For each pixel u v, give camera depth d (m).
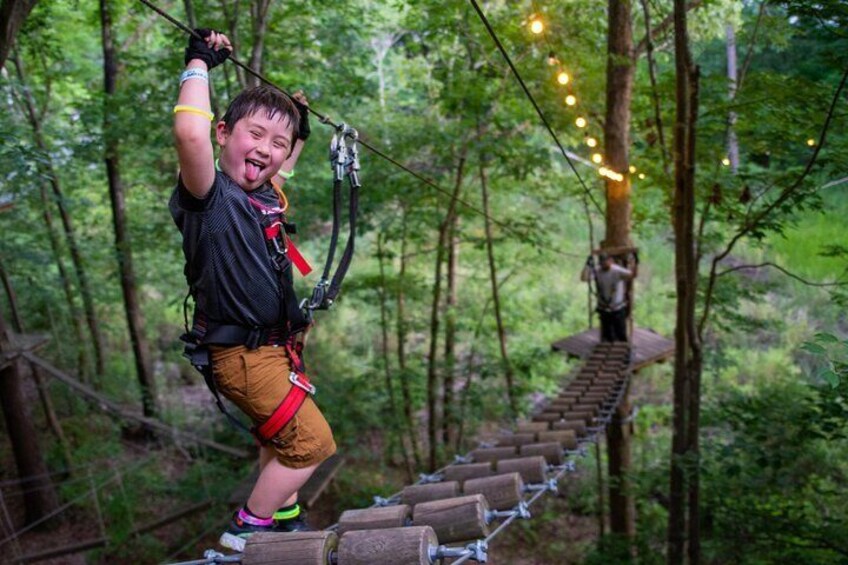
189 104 1.78
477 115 10.67
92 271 14.30
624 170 9.89
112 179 12.62
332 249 2.34
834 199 17.28
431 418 12.91
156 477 11.93
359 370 15.37
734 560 7.11
